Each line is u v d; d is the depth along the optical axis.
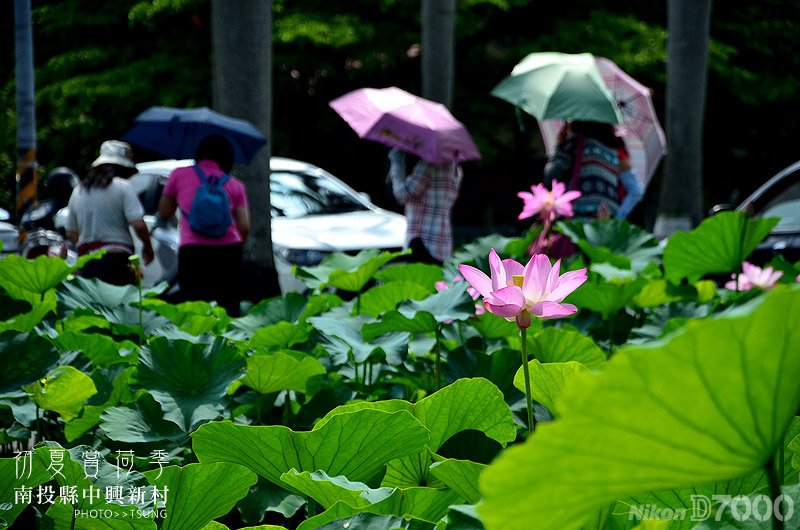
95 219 11.09
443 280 5.96
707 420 1.52
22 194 15.31
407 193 11.18
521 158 28.59
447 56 18.52
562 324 5.68
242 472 2.81
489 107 27.39
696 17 19.47
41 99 27.09
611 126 9.16
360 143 29.08
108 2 27.77
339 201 15.64
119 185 11.20
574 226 7.04
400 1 26.86
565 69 9.71
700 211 20.05
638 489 1.61
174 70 26.22
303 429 4.29
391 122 10.91
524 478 1.54
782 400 1.53
